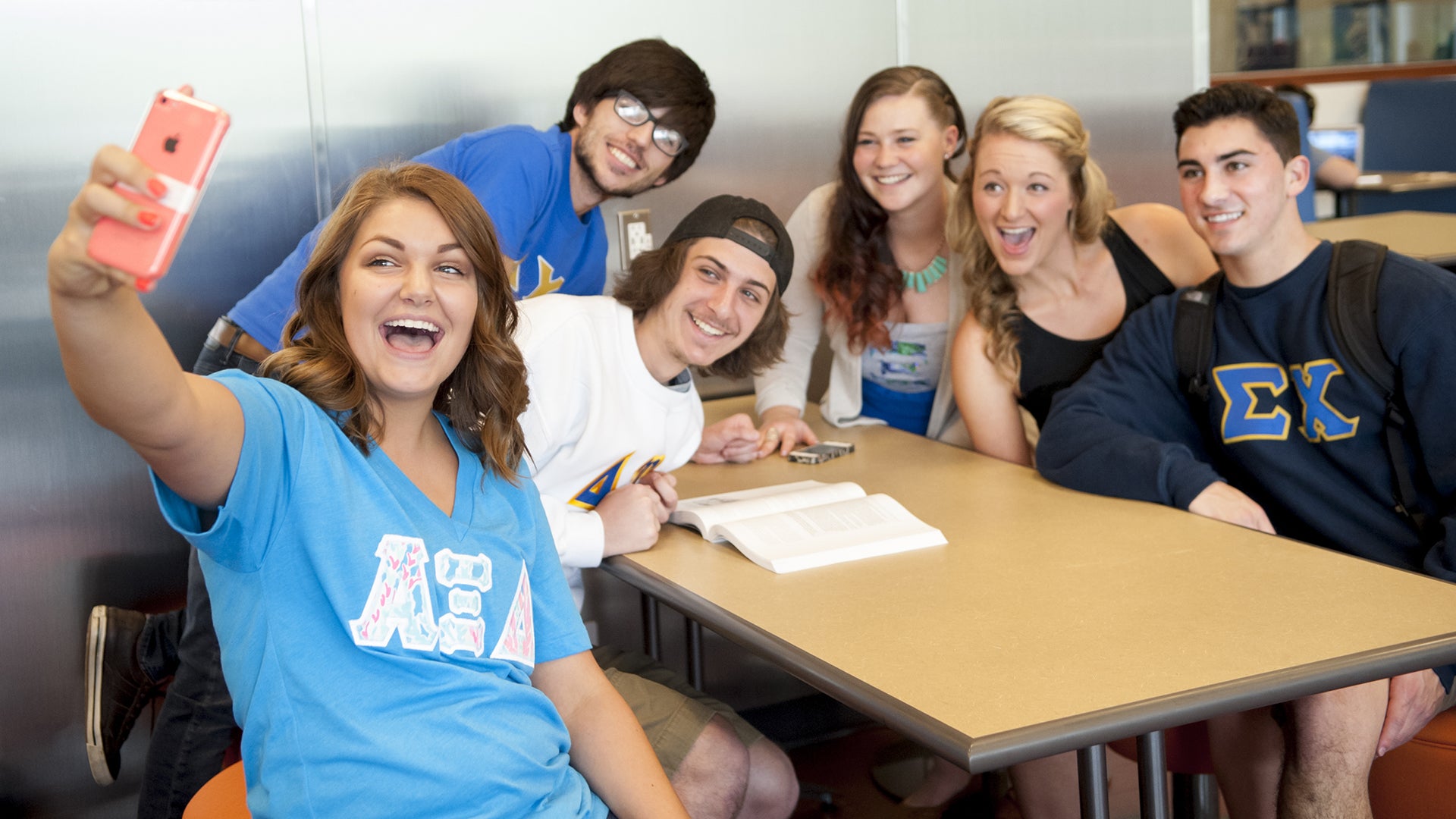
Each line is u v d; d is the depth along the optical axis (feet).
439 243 3.80
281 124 8.00
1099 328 7.59
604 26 8.80
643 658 6.41
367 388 3.82
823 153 9.75
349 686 3.54
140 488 7.97
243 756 3.68
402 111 8.30
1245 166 6.30
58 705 7.94
